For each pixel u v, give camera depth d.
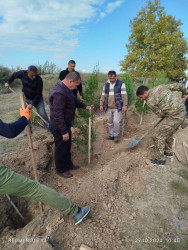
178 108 3.01
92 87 3.48
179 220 2.33
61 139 2.99
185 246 2.01
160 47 13.88
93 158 4.07
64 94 2.62
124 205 2.51
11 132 1.73
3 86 10.02
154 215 2.38
